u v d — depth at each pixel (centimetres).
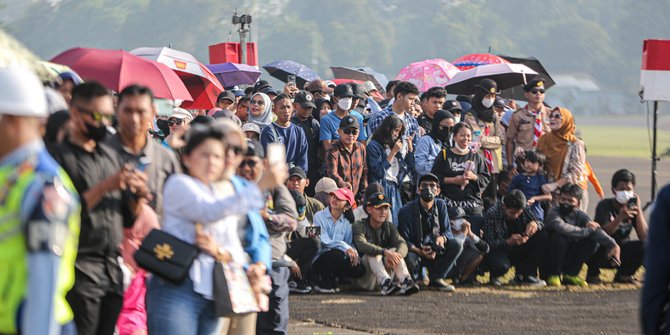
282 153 1435
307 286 2911
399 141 3152
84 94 1455
